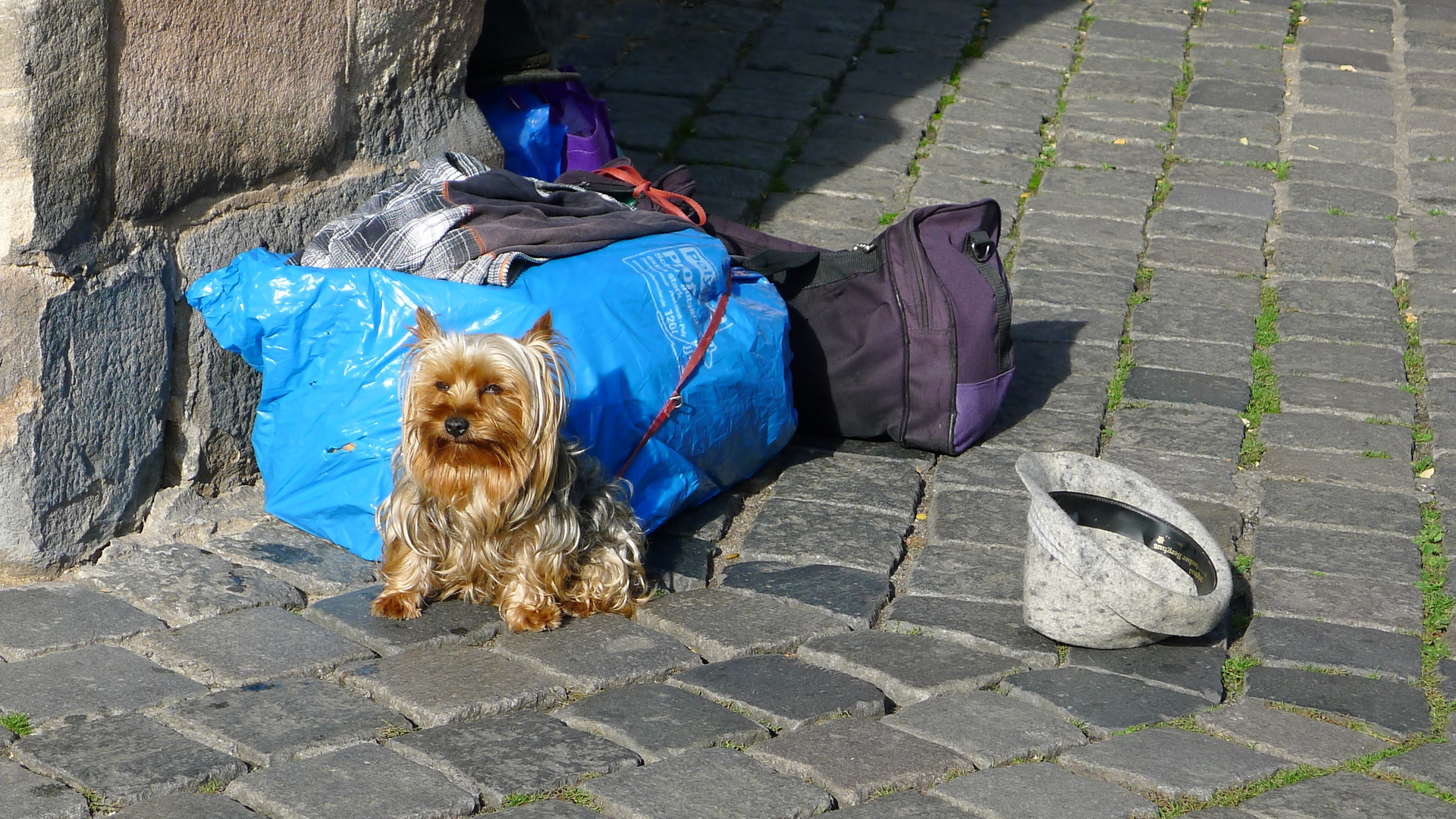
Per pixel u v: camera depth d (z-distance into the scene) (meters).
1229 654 4.25
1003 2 11.48
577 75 6.89
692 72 9.62
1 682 3.78
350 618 4.25
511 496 4.06
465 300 4.50
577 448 4.31
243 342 4.66
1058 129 9.15
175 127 4.60
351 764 3.45
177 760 3.42
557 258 4.72
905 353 5.49
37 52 4.07
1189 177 8.47
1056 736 3.70
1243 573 4.71
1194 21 11.34
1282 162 8.73
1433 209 8.10
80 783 3.31
